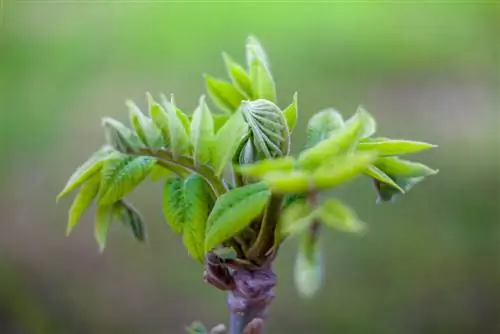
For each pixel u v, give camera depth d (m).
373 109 0.78
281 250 0.67
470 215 0.72
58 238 0.69
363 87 0.80
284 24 0.88
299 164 0.20
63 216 0.71
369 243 0.70
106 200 0.24
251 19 0.88
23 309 0.63
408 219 0.71
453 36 0.87
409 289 0.65
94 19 0.88
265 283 0.24
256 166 0.20
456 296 0.65
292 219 0.21
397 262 0.68
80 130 0.76
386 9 0.89
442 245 0.69
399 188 0.24
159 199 0.72
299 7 0.90
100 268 0.67
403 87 0.81
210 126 0.23
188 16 0.88
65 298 0.64
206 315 0.63
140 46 0.84
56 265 0.67
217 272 0.24
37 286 0.65
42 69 0.81
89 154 0.73
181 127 0.23
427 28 0.87
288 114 0.23
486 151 0.77
